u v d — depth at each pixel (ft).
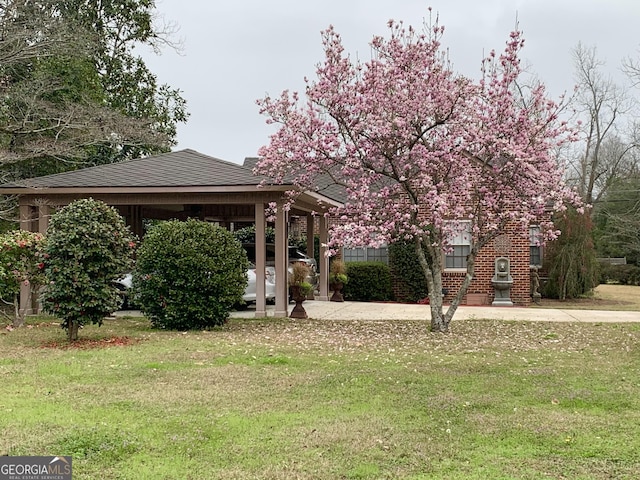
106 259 31.96
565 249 66.39
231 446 15.16
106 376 23.08
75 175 46.14
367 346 31.45
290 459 14.34
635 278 102.42
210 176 43.65
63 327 32.71
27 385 21.52
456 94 33.78
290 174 41.06
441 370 24.79
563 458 14.55
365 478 13.21
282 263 44.14
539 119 35.60
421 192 36.32
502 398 20.22
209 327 37.78
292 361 26.45
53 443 15.10
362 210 36.09
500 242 60.44
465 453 14.85
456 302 37.73
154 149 76.48
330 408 18.78
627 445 15.49
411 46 35.04
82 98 59.82
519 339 34.55
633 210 103.19
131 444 15.03
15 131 52.70
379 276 61.46
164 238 36.76
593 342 33.50
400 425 17.04
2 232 54.80
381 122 33.76
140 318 43.14
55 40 49.83
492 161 35.86
